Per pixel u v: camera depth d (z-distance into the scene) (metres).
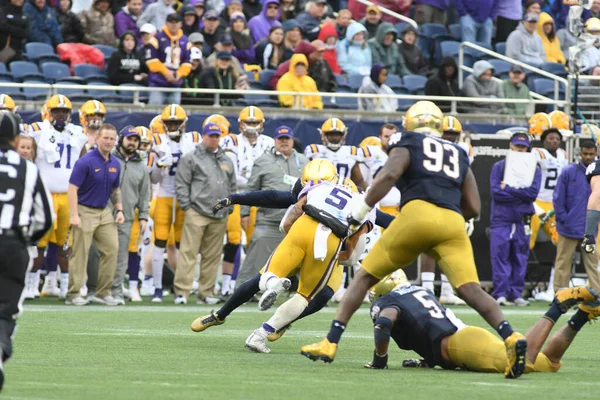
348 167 34.12
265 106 42.47
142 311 29.50
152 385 13.91
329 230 18.66
